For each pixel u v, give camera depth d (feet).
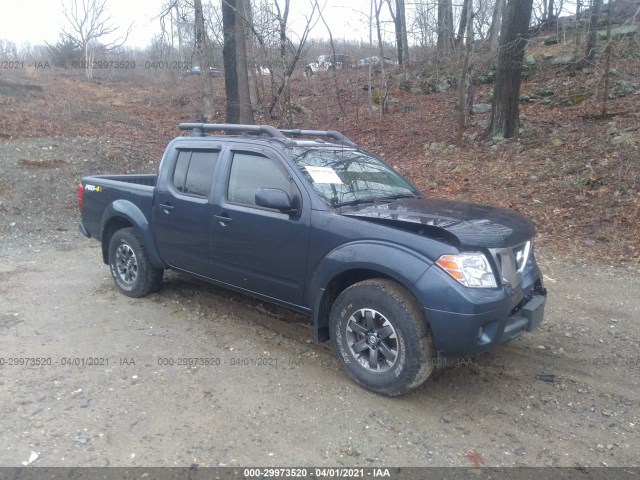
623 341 16.33
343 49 75.66
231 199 15.80
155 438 11.16
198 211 16.51
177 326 17.04
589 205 28.89
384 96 57.47
